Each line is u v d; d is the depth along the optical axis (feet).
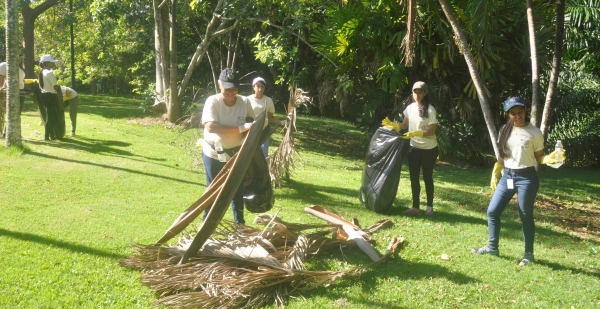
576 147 50.55
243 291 14.83
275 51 46.83
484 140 45.96
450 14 25.05
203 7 52.39
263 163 18.99
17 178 26.78
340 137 59.47
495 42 40.52
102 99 84.12
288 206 25.48
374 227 22.18
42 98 37.55
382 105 46.75
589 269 19.21
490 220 19.75
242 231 18.43
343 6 44.24
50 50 91.97
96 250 17.93
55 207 22.61
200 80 74.84
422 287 16.35
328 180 32.91
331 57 46.32
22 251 17.26
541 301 15.89
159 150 37.88
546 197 34.12
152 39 71.41
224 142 18.79
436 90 43.78
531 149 18.65
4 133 37.32
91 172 29.27
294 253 17.06
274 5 49.60
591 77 52.85
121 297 14.64
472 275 17.62
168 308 14.16
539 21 41.42
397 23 42.24
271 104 27.55
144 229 20.44
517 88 45.70
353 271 16.58
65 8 84.79
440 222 24.48
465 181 37.76
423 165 25.34
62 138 39.22
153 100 60.13
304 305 14.79
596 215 29.91
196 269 15.78
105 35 74.69
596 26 51.42
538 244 22.09
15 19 32.19
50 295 14.43
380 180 25.00
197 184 28.76
